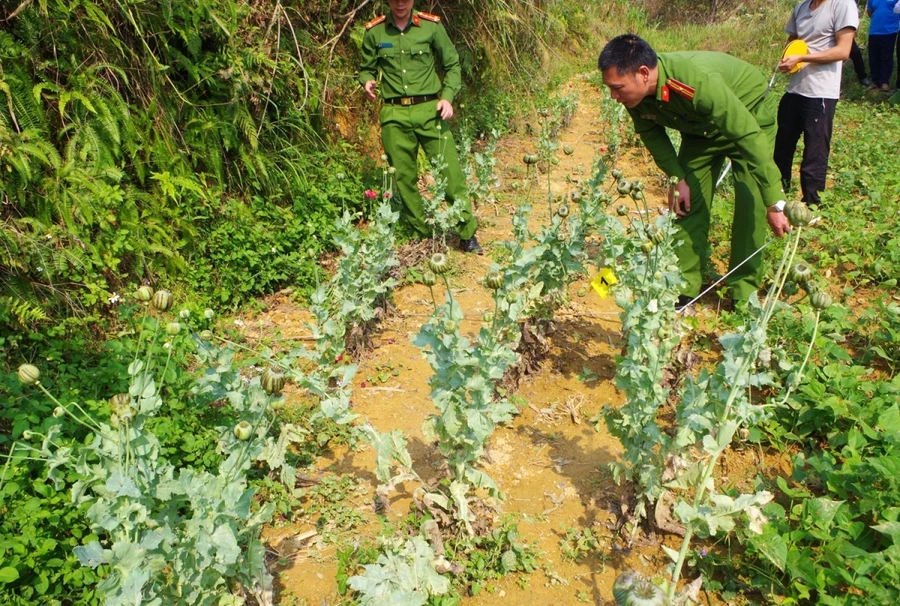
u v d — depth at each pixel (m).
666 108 4.12
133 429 2.13
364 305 4.28
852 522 2.72
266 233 5.17
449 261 5.61
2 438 2.89
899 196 6.43
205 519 2.10
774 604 2.56
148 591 2.08
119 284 4.40
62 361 3.67
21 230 4.02
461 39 8.97
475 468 3.13
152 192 4.82
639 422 2.83
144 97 4.91
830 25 5.59
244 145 5.64
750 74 4.35
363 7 7.34
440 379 2.69
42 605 2.41
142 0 4.75
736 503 2.24
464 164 7.50
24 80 4.19
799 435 3.46
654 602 1.70
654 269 3.78
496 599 2.72
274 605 2.64
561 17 13.26
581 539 2.97
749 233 4.47
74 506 2.66
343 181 6.16
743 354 2.48
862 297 4.98
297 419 3.60
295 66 6.24
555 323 4.66
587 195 4.80
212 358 3.01
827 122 5.86
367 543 2.96
